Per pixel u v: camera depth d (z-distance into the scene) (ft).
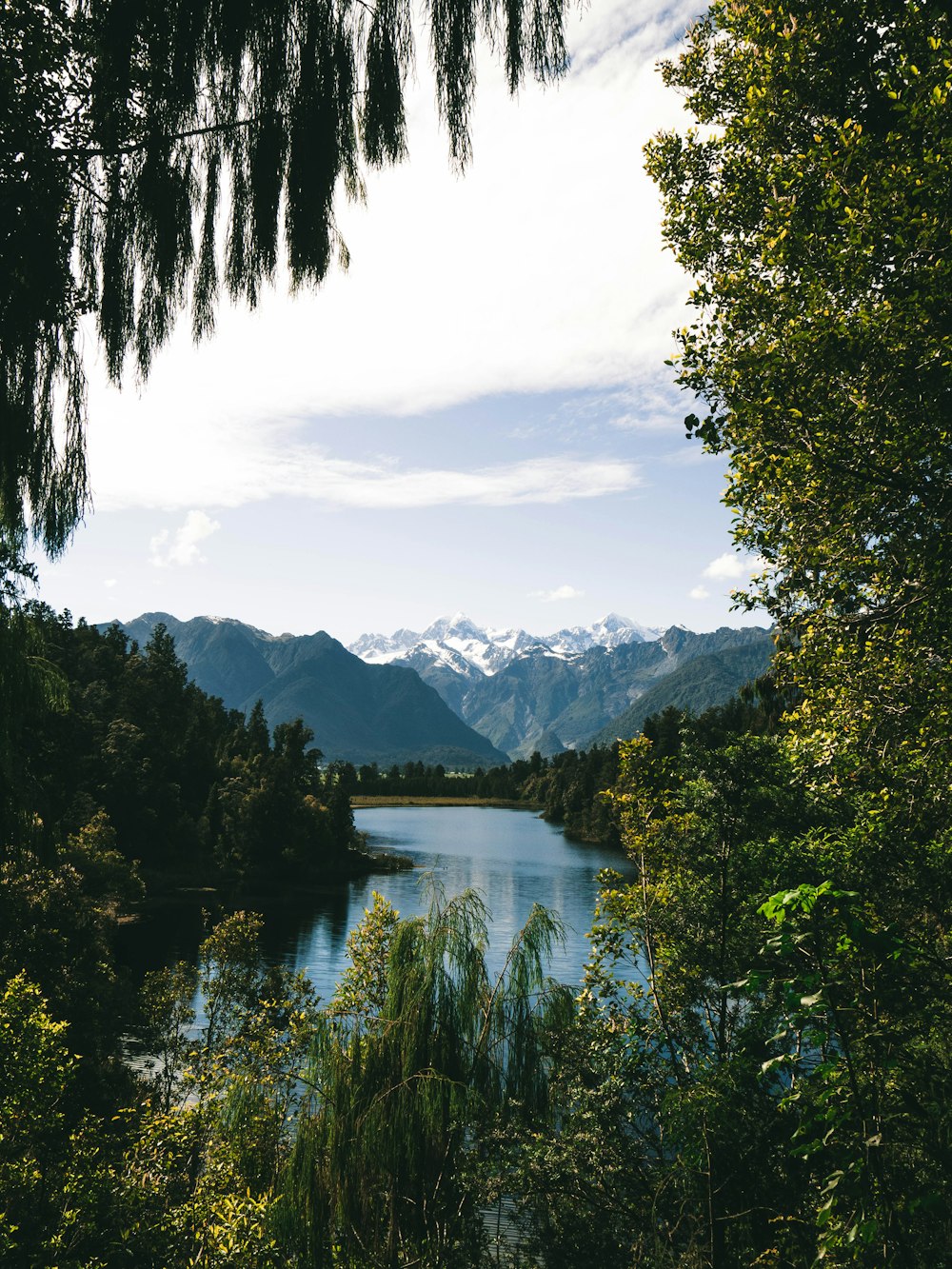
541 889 261.85
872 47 25.38
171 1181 42.55
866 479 21.18
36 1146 43.62
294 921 223.92
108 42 10.68
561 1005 33.91
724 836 28.58
